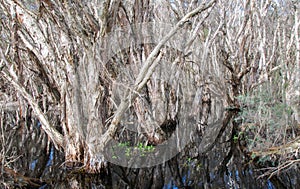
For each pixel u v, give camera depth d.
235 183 6.18
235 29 13.78
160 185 6.34
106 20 6.10
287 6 10.98
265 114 7.41
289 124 7.10
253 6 11.59
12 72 6.82
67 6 5.51
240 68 12.87
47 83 7.70
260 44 11.55
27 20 6.43
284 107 6.80
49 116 10.46
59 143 7.01
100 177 6.31
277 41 11.27
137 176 6.85
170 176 6.81
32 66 8.91
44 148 8.66
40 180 6.10
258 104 8.39
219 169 7.07
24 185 5.69
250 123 9.04
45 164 7.16
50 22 6.23
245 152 7.69
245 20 11.91
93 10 6.37
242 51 12.19
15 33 7.09
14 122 12.15
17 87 6.84
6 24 7.68
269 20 12.60
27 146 8.95
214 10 10.99
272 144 7.04
